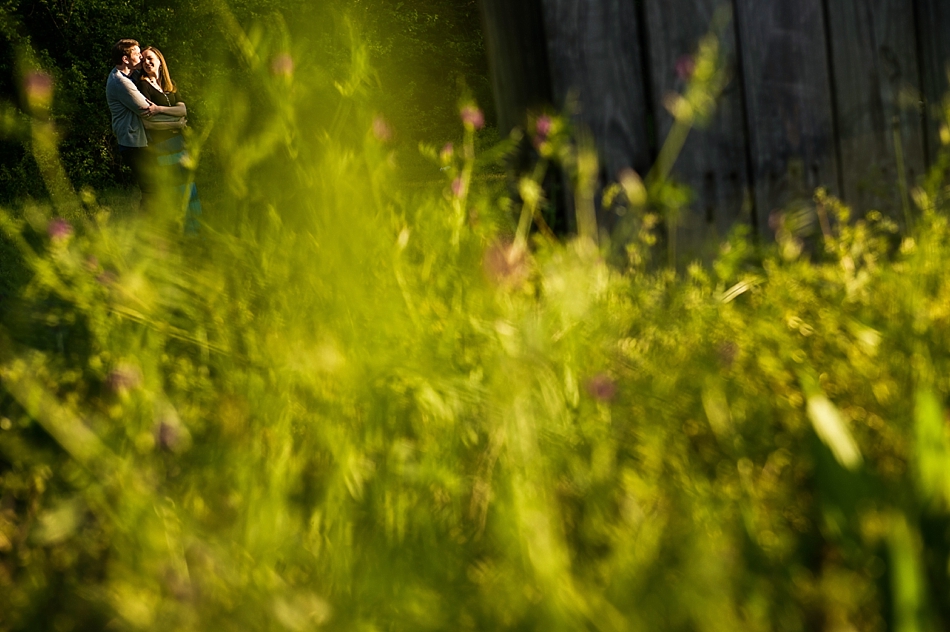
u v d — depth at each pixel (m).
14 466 4.37
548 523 2.96
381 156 5.36
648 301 5.28
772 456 3.67
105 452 3.57
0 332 5.07
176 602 2.95
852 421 3.97
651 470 3.54
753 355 4.48
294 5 29.36
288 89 5.25
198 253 5.42
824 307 5.05
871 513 2.86
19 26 29.55
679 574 2.82
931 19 6.66
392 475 3.53
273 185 5.29
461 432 3.84
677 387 4.11
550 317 4.36
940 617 2.71
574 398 4.07
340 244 4.71
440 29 41.28
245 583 2.98
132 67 16.52
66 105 28.94
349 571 3.08
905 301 4.53
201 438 4.16
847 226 6.51
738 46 6.55
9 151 24.39
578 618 2.54
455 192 5.53
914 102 6.71
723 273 5.34
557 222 6.56
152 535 3.11
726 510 3.22
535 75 6.50
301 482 3.80
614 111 6.54
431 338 4.43
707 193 6.61
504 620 2.83
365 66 5.41
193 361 4.91
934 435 2.86
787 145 6.65
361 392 3.85
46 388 4.58
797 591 2.89
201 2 29.19
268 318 4.72
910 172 6.77
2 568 3.70
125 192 24.33
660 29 6.49
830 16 6.60
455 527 3.45
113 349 4.57
